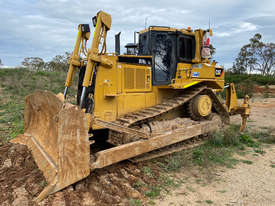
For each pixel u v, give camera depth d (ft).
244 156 18.81
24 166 14.75
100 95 16.16
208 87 23.95
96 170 14.69
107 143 19.44
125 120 16.24
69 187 11.92
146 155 17.46
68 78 17.88
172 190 13.05
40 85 52.19
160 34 19.84
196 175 15.15
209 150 19.57
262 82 101.30
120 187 12.75
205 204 11.62
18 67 69.87
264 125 30.01
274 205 11.49
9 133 22.97
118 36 21.72
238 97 69.62
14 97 42.70
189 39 21.63
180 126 19.65
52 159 12.94
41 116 16.49
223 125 24.66
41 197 10.85
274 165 16.84
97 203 11.10
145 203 11.53
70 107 11.41
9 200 11.03
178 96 21.43
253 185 13.71
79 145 11.73
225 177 14.87
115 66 16.72
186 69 20.49
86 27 17.40
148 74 19.21
